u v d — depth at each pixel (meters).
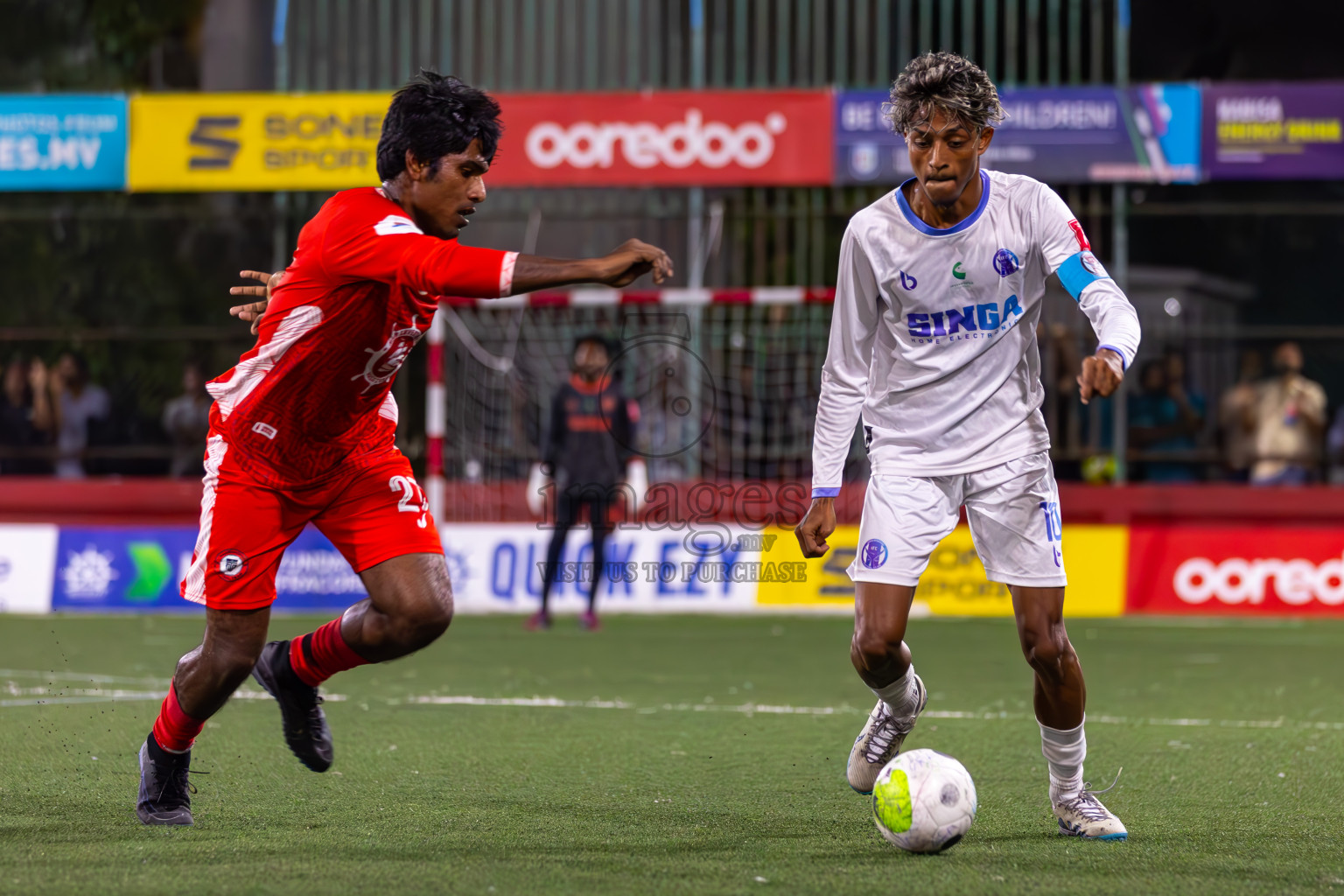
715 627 36.28
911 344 13.35
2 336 44.47
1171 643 33.22
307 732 14.09
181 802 13.55
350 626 13.41
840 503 40.72
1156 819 14.06
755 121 41.00
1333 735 19.89
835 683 25.77
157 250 46.78
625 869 11.69
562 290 42.97
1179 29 47.16
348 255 11.83
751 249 43.59
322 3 45.03
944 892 10.95
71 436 45.75
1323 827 13.66
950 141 12.38
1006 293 13.09
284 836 12.95
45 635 33.91
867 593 13.27
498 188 43.94
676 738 19.34
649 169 41.19
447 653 30.61
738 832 13.28
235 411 12.78
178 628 35.75
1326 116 39.97
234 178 41.75
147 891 10.86
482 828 13.40
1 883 11.09
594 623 35.81
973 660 29.50
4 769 16.45
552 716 21.39
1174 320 46.12
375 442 13.44
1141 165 40.28
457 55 45.84
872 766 14.41
